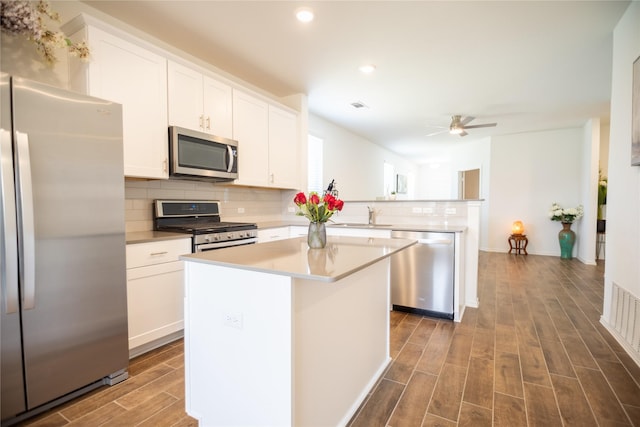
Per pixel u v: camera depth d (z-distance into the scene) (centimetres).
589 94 417
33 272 147
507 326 275
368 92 408
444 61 318
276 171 375
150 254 219
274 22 249
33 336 152
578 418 156
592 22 249
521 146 660
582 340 245
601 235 568
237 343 135
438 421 157
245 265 129
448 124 570
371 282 190
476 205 329
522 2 224
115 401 171
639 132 207
